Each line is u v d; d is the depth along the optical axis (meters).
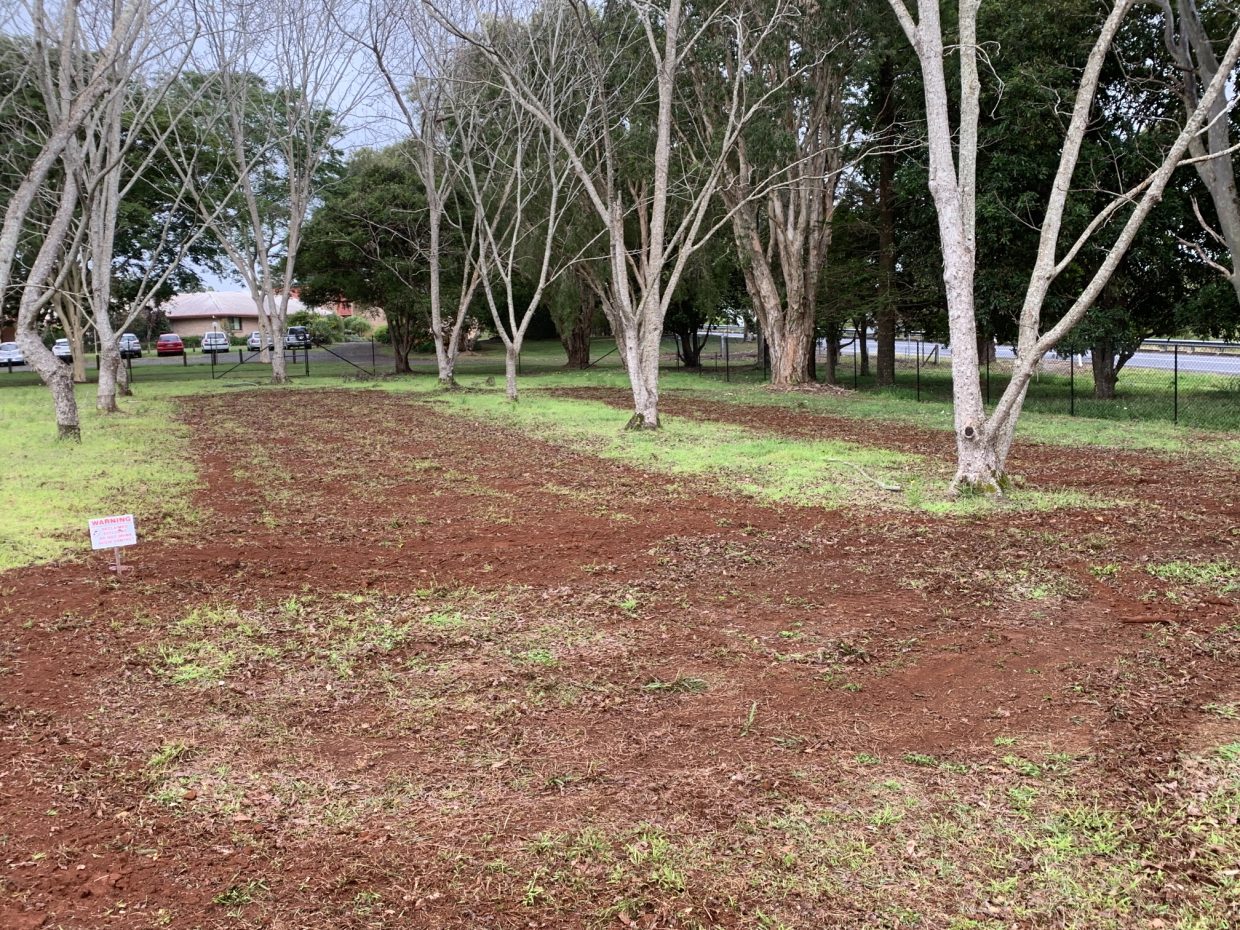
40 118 20.33
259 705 4.72
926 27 9.24
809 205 25.08
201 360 48.31
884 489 10.14
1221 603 6.09
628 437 15.20
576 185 25.86
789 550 7.66
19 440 15.01
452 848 3.42
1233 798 3.68
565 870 3.28
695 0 19.52
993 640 5.48
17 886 3.20
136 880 3.24
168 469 12.26
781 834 3.47
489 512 9.48
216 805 3.74
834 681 4.90
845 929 2.96
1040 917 3.01
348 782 3.92
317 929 2.98
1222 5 15.79
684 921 3.00
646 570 7.14
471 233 31.45
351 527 8.84
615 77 20.39
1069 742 4.17
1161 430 15.05
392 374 34.94
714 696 4.74
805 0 21.11
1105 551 7.46
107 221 20.03
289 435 16.33
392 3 21.12
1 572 7.14
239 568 7.33
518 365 39.62
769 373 30.33
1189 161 8.41
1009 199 18.00
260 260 30.56
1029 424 16.08
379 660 5.32
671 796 3.75
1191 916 2.99
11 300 28.89
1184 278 19.33
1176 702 4.57
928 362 38.69
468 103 24.41
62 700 4.80
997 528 8.30
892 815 3.58
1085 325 17.92
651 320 15.90
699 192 24.12
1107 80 18.28
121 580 6.96
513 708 4.62
